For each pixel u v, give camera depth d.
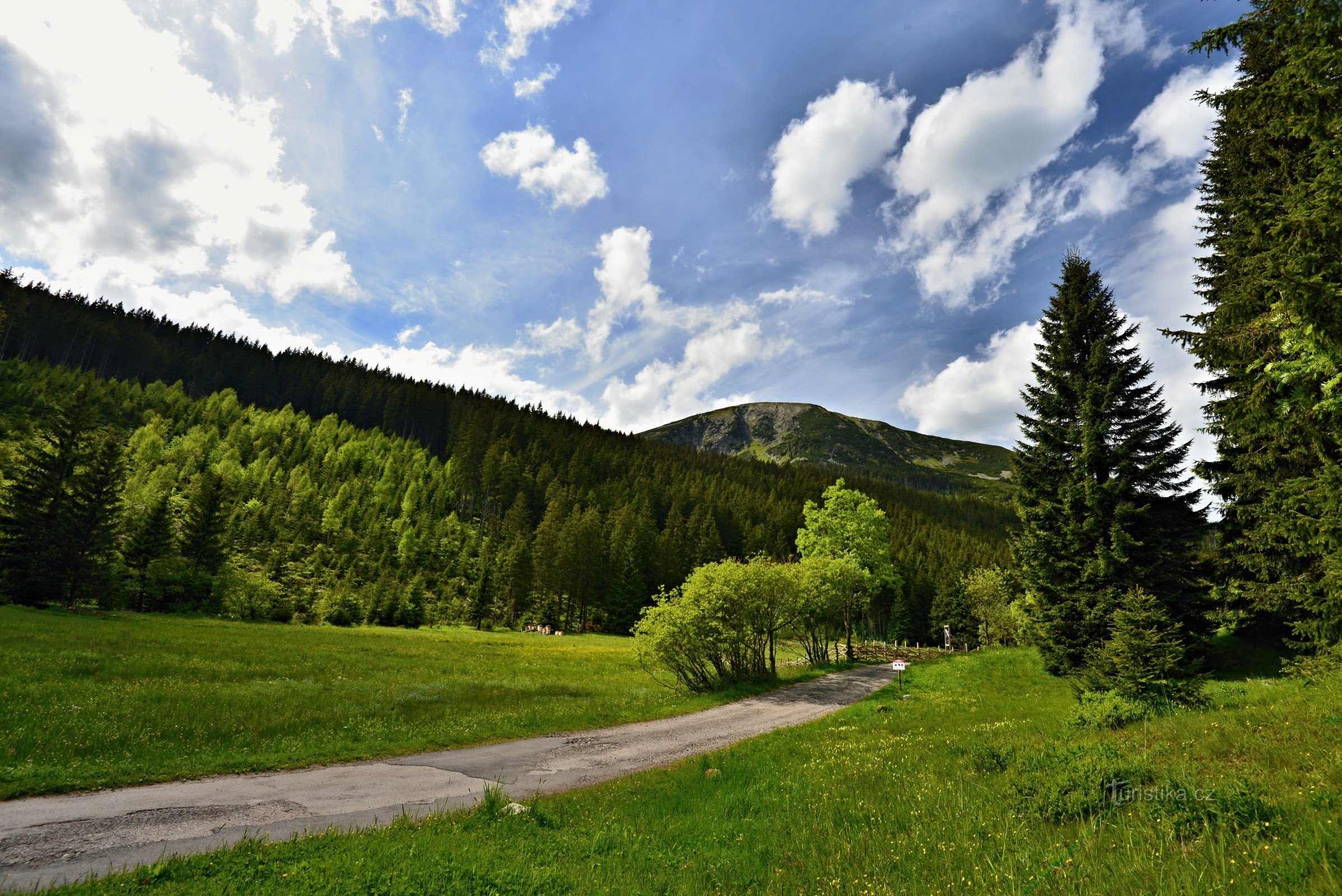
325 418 156.25
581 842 7.44
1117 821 5.57
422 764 13.04
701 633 26.95
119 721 13.65
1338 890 3.37
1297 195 9.36
